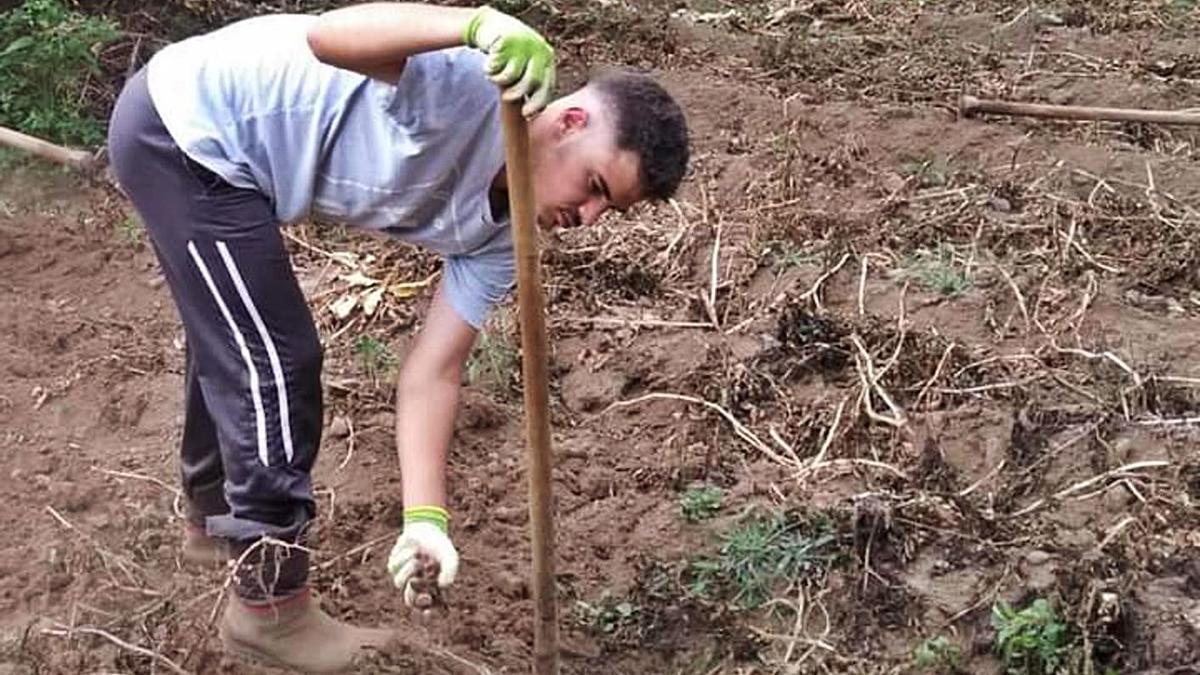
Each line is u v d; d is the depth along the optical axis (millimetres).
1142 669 3855
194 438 3746
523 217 2908
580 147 3088
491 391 4910
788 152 6340
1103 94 7480
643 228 5852
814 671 3885
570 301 5430
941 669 3893
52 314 5105
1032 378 4945
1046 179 6410
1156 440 4680
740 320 5332
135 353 4934
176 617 3688
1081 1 8930
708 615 4039
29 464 4379
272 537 3416
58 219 5703
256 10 7250
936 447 4520
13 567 3951
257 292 3252
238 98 3186
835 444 4699
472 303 3363
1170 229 5984
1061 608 3957
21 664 3621
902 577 4152
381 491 4371
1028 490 4480
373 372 4910
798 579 4141
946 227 5938
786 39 7992
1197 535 4289
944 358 4980
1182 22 8688
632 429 4785
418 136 3102
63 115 6289
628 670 3902
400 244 5676
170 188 3207
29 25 6340
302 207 3285
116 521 4160
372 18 2900
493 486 4477
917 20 8586
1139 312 5457
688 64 7746
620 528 4348
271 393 3309
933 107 7195
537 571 3289
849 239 5789
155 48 6750
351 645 3676
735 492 4480
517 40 2773
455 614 3963
